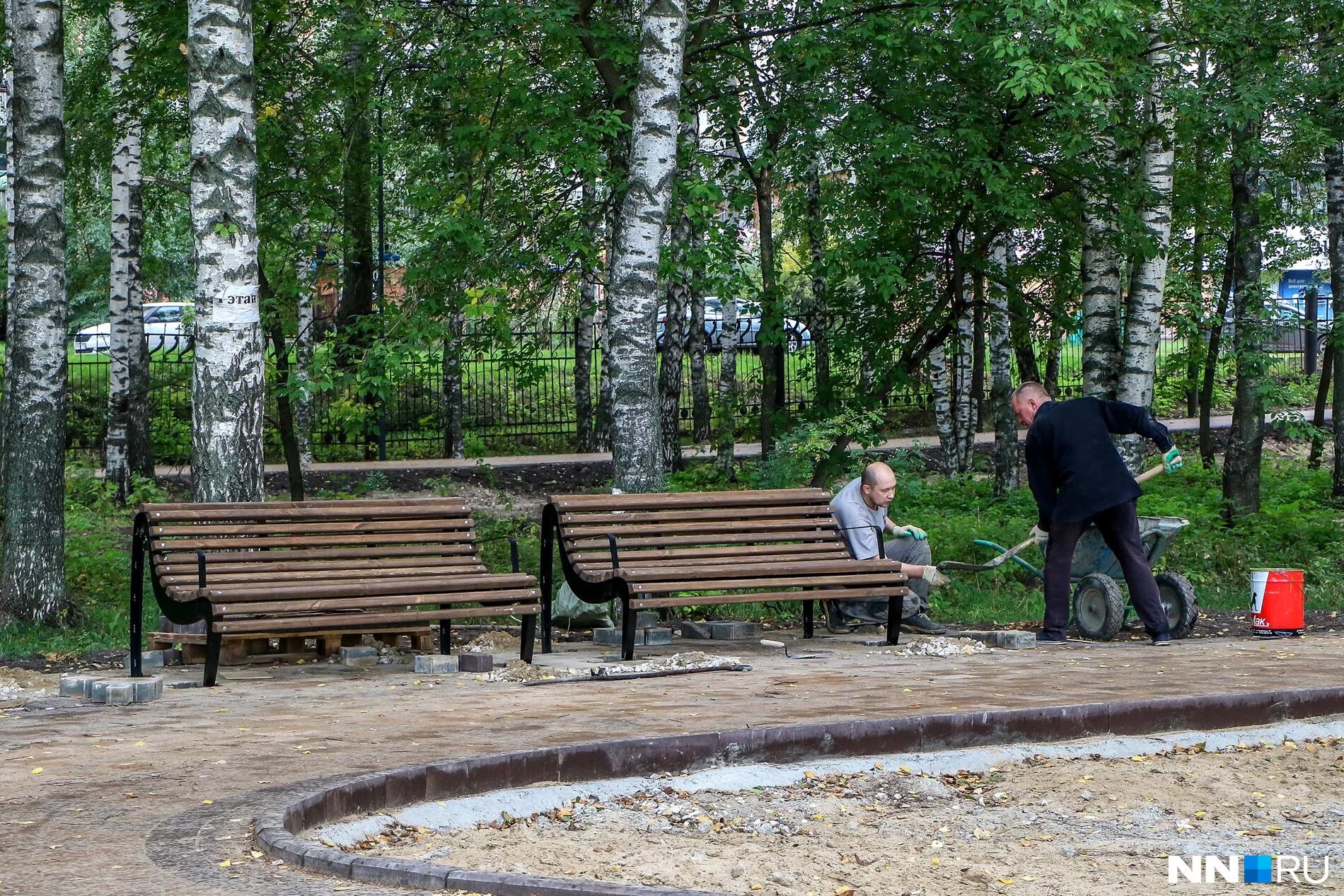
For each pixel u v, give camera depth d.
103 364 30.45
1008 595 13.54
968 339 17.27
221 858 4.24
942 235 16.23
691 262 14.59
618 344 12.12
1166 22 14.84
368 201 17.27
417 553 9.33
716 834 5.07
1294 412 18.53
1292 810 5.49
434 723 6.56
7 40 14.75
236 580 8.60
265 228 15.63
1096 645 10.12
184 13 14.55
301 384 13.59
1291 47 15.79
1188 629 10.66
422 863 4.16
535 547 15.05
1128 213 14.91
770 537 10.27
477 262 14.90
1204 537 15.01
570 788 5.55
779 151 16.22
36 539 11.34
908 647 9.67
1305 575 14.75
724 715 6.70
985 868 4.61
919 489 16.66
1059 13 12.73
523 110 14.60
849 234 17.45
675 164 12.50
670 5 12.12
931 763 6.19
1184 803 5.59
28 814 4.78
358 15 14.75
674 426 23.20
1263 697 7.16
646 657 9.48
